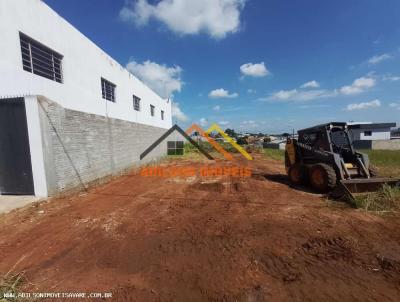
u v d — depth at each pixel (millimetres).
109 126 10836
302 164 8844
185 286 2996
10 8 6590
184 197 7387
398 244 3986
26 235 4535
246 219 5332
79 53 9820
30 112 6555
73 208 6180
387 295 2787
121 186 9109
